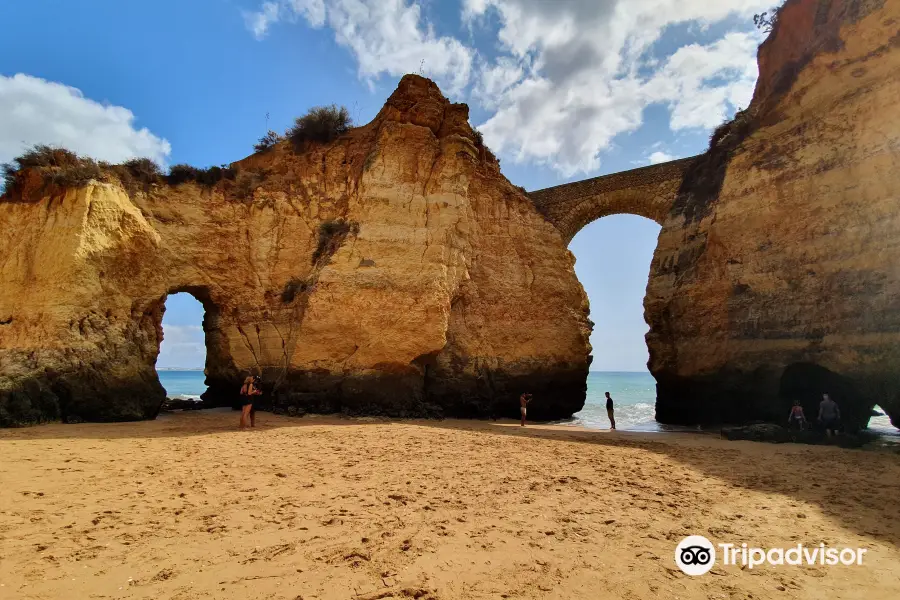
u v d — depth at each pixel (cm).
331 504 700
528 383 2469
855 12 1644
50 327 1588
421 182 2342
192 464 953
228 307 2200
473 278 2433
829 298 1573
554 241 2741
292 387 1978
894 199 1434
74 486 772
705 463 1072
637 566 501
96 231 1741
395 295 2072
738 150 2041
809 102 1778
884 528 621
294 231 2323
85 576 457
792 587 456
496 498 746
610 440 1468
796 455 1177
